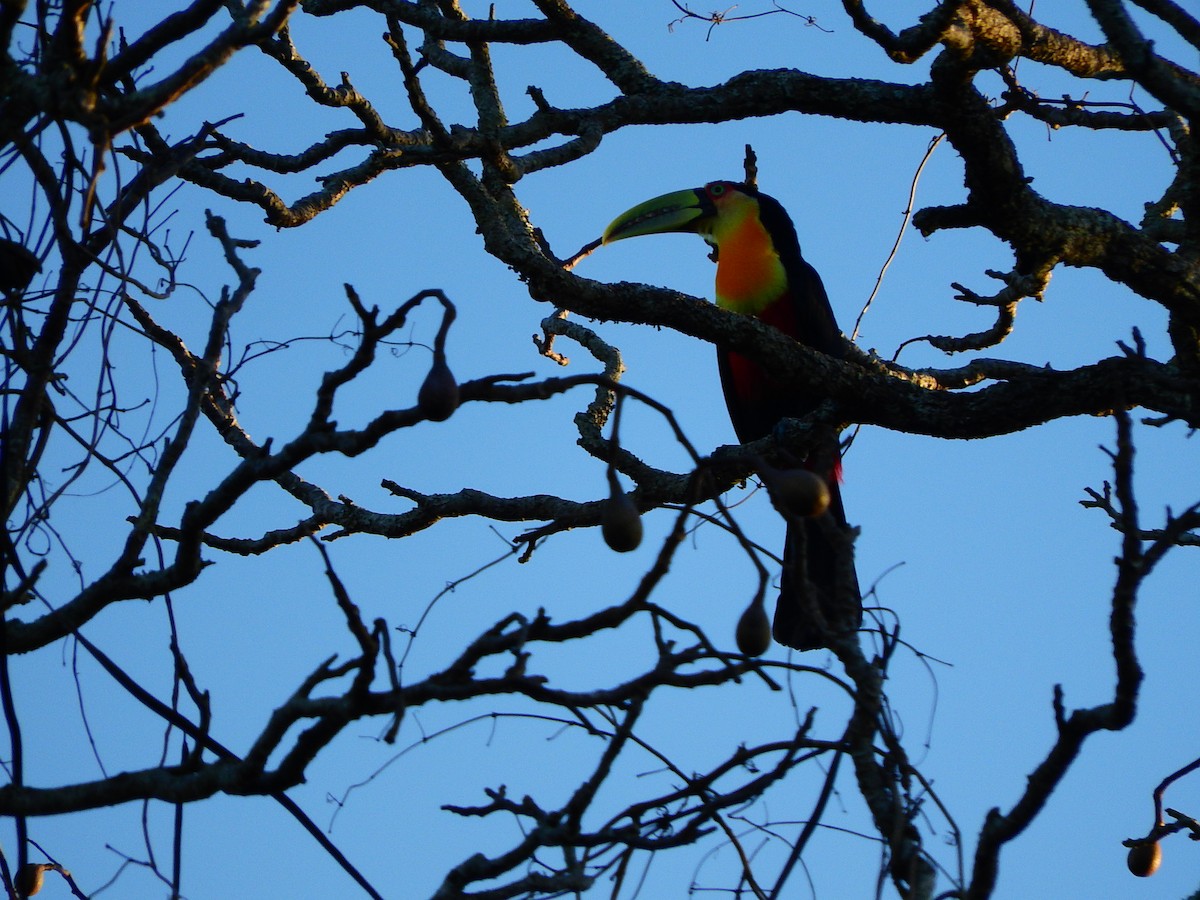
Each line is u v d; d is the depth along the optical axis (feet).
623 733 17.15
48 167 21.39
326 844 18.56
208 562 20.66
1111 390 31.48
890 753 18.13
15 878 20.45
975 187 30.91
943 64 29.68
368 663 16.67
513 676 17.06
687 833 17.65
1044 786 19.76
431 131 31.17
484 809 18.67
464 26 33.76
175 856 18.85
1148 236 33.37
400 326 17.83
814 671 17.53
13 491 21.54
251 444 32.22
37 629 20.25
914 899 17.58
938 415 33.71
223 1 20.61
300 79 32.63
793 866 18.17
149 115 18.66
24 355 22.03
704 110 32.60
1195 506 19.49
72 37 18.57
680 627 17.31
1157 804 24.04
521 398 17.56
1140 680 19.21
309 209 32.37
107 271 21.71
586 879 17.30
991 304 31.24
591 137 32.83
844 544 19.89
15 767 19.33
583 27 33.42
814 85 31.81
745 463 18.04
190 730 19.36
